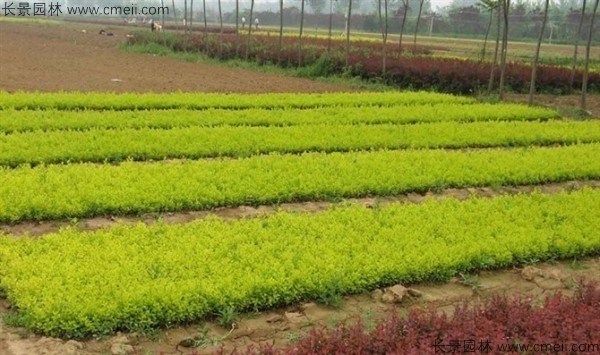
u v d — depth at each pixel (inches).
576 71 1040.8
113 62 1119.6
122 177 423.8
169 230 340.5
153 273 287.4
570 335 217.8
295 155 506.3
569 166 516.7
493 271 336.2
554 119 744.3
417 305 295.3
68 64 1040.8
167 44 1428.4
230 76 1005.8
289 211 401.7
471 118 711.7
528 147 585.0
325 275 294.5
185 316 266.1
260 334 265.4
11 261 293.3
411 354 201.2
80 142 504.4
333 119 660.7
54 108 641.6
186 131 559.8
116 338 253.3
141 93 767.1
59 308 256.5
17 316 263.3
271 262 302.4
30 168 440.1
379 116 684.7
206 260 303.9
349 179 448.8
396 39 2066.9
